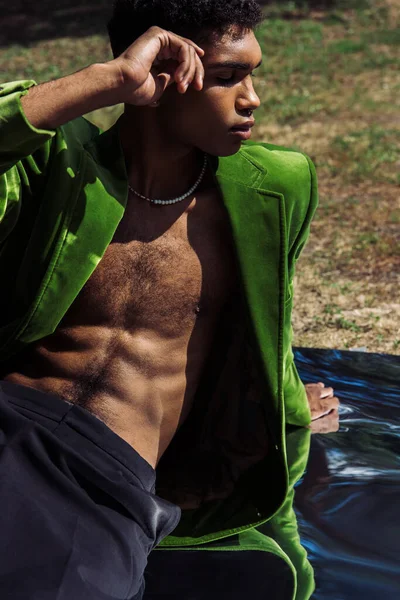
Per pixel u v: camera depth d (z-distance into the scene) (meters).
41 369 2.49
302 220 2.64
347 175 8.34
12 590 2.02
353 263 6.06
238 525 2.76
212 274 2.53
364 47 15.42
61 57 16.11
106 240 2.36
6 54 16.47
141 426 2.51
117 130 2.47
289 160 2.61
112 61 2.15
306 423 3.55
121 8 2.35
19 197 2.38
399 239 6.53
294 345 4.73
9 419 2.32
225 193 2.48
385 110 11.26
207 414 2.78
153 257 2.46
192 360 2.58
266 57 14.94
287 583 2.56
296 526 2.88
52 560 2.09
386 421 3.65
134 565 2.26
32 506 2.16
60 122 2.18
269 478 2.76
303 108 11.42
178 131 2.36
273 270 2.52
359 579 2.58
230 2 2.22
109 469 2.35
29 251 2.41
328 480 3.17
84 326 2.46
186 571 2.62
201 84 2.18
